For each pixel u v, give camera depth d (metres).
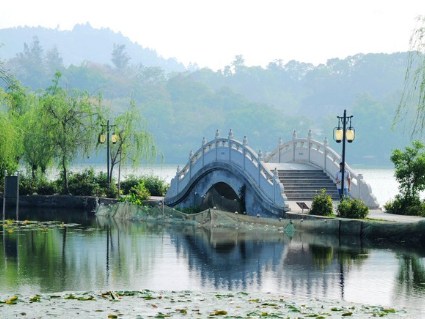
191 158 52.16
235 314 18.77
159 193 59.81
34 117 59.59
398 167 41.97
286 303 20.88
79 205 56.53
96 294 21.97
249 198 45.38
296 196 44.59
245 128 193.75
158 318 18.02
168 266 28.48
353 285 24.34
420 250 32.22
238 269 27.73
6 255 31.33
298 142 50.16
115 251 32.59
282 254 31.41
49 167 61.06
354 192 44.81
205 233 39.59
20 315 18.12
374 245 33.88
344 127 40.47
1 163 56.38
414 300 22.02
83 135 59.59
